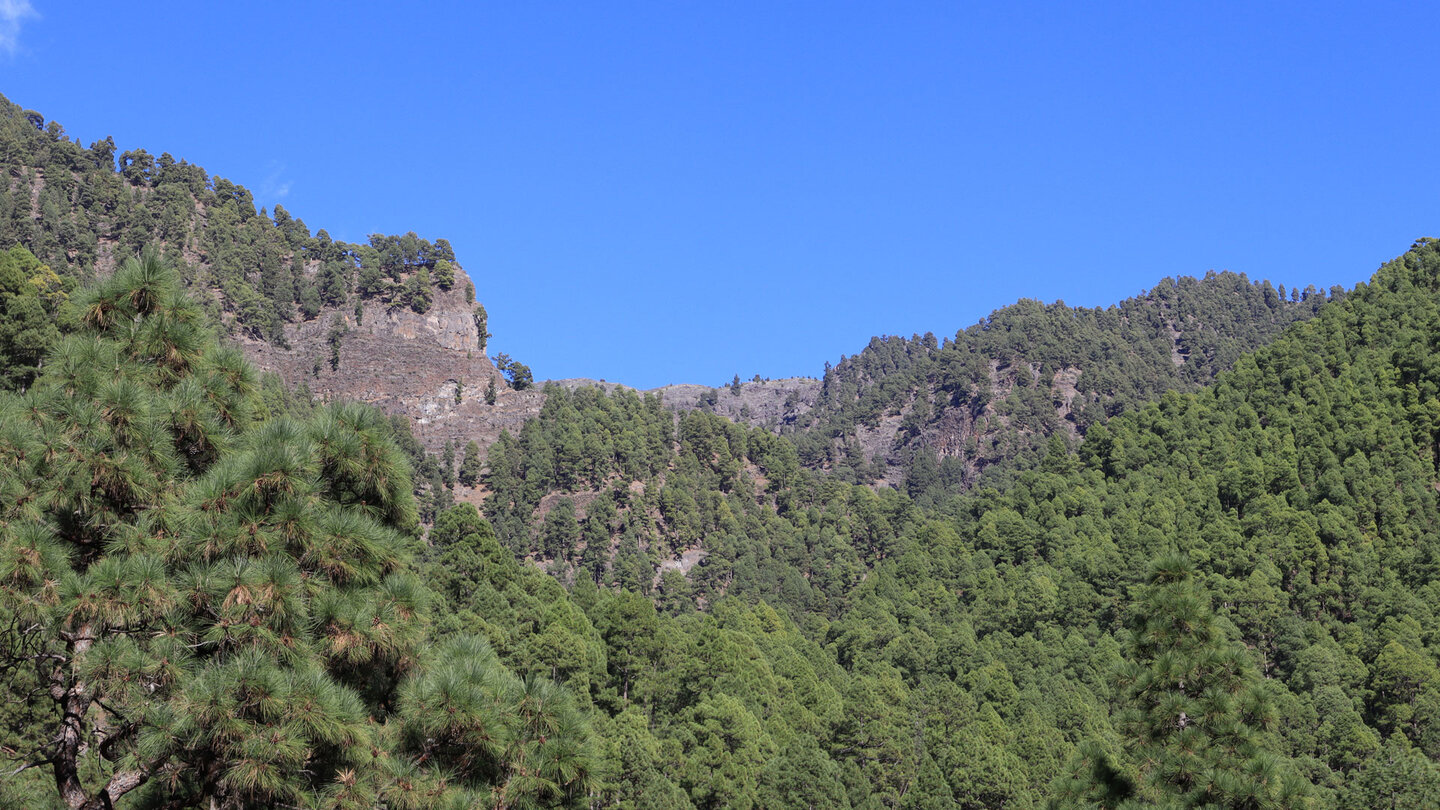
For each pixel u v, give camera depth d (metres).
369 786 17.78
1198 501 168.62
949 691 103.88
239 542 18.12
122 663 16.44
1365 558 139.88
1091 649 128.12
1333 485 159.75
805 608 188.88
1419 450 176.62
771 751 89.62
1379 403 184.62
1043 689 117.06
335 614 18.31
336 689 17.50
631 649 98.69
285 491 18.92
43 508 17.81
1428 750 98.44
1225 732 26.20
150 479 18.55
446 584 94.31
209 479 18.69
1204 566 144.00
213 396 20.78
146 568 17.00
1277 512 154.88
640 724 83.00
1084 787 27.80
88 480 17.95
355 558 19.33
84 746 18.62
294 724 16.52
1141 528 161.50
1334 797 69.69
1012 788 86.81
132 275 20.97
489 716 18.75
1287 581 139.25
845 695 107.56
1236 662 27.23
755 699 98.94
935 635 145.62
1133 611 29.41
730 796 80.94
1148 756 27.02
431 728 18.58
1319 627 122.25
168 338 20.73
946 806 85.38
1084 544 169.38
